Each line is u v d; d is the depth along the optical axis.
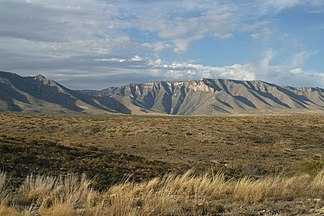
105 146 43.97
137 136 53.41
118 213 8.57
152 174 21.75
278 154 42.34
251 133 56.44
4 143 24.03
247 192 11.49
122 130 57.50
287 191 12.12
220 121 72.81
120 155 27.42
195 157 38.56
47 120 68.56
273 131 58.69
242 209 9.79
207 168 27.30
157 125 62.06
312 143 50.88
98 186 15.98
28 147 23.95
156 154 39.81
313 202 10.67
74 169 20.42
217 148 45.31
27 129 57.09
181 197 10.96
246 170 27.23
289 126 64.44
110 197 10.66
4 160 19.70
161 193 10.73
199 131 56.59
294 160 38.16
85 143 45.66
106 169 21.84
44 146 25.48
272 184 12.87
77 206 9.74
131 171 22.02
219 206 9.80
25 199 10.66
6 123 61.06
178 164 28.70
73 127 59.81
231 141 50.81
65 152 24.69
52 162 21.33
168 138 52.09
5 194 10.61
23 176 17.12
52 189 11.82
